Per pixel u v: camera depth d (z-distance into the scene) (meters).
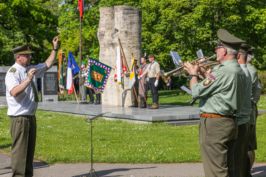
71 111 23.45
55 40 10.32
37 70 9.95
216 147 8.11
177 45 42.75
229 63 8.17
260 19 41.81
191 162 12.58
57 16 55.19
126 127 18.66
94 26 49.94
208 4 40.62
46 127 19.02
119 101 25.44
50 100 32.28
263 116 21.73
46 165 12.30
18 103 9.60
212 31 41.62
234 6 41.28
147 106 25.09
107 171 11.55
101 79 25.75
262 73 37.41
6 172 11.59
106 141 15.48
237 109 8.17
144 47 43.81
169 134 16.80
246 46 9.38
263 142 15.23
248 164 10.22
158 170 11.61
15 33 47.41
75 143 15.20
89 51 50.19
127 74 25.05
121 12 25.05
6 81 9.61
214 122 8.11
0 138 16.50
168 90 47.41
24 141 9.66
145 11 44.97
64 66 31.98
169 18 42.25
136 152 13.61
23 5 46.38
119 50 25.05
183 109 22.77
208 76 8.13
